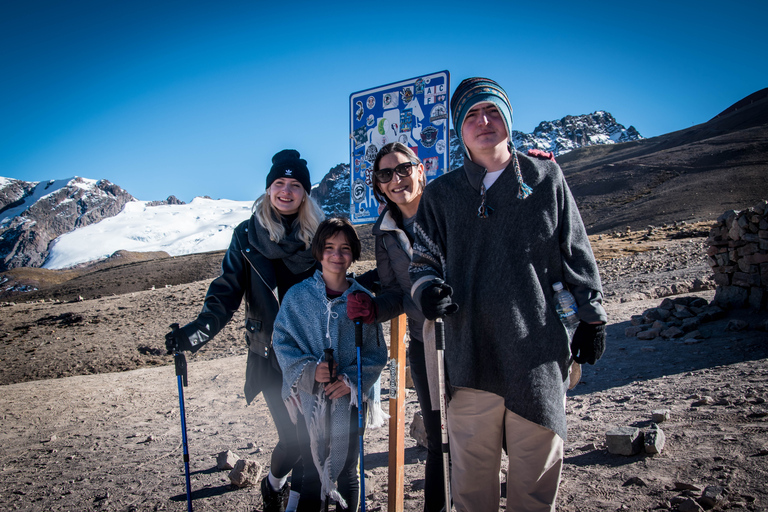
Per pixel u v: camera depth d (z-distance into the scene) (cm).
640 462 337
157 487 445
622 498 288
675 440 368
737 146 12000
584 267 225
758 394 448
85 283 7619
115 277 7919
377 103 390
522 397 216
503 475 361
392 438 296
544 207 226
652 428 362
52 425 810
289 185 330
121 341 1914
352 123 409
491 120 230
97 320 2314
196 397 919
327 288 322
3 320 2544
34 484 493
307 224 342
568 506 288
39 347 1956
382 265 316
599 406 516
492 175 236
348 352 307
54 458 600
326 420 291
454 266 238
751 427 366
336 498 282
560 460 223
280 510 335
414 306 282
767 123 14938
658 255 2209
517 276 223
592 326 218
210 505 385
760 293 785
